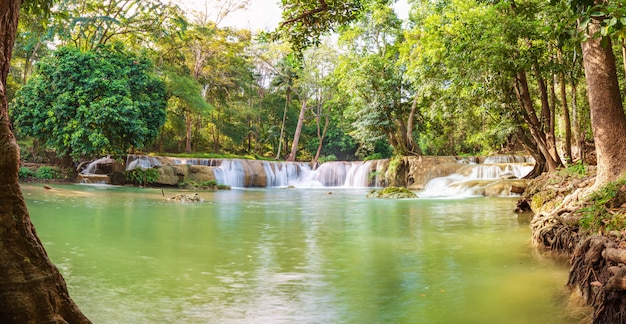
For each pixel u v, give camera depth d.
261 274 5.33
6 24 2.73
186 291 4.58
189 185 24.41
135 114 22.08
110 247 6.85
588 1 3.96
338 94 39.31
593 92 7.21
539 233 7.05
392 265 5.85
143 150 36.31
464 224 10.16
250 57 43.88
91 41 26.03
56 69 21.20
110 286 4.72
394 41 31.50
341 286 4.83
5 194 2.46
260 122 50.12
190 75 35.94
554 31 4.64
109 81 21.89
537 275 5.29
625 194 5.92
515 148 35.59
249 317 3.82
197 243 7.41
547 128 16.33
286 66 43.62
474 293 4.58
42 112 21.27
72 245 6.90
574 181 9.72
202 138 46.72
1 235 2.40
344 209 14.10
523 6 13.18
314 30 8.09
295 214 12.43
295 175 33.50
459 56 14.43
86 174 22.97
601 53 7.16
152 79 25.09
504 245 7.32
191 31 35.41
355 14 7.94
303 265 5.85
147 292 4.52
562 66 14.53
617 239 4.60
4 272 2.35
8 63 2.74
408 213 12.82
